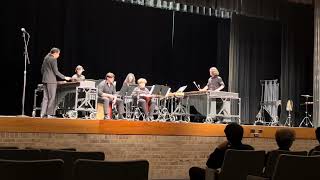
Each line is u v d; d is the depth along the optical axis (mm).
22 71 10570
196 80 12930
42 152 3881
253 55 13094
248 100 12906
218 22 13102
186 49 12820
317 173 3865
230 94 9961
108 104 9094
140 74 12227
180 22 12750
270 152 4574
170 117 10055
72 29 11250
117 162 3023
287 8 12711
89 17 11523
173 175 7434
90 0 11516
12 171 2783
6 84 10445
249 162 4562
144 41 12281
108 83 9414
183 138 7531
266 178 4020
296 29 13094
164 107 10016
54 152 3881
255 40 13133
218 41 13078
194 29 12914
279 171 3801
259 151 4598
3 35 10383
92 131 6777
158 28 12469
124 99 9492
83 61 11445
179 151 7492
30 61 10672
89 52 11523
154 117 10516
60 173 2904
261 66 13219
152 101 9656
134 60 12141
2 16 10375
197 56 12945
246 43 12969
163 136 7363
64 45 11125
